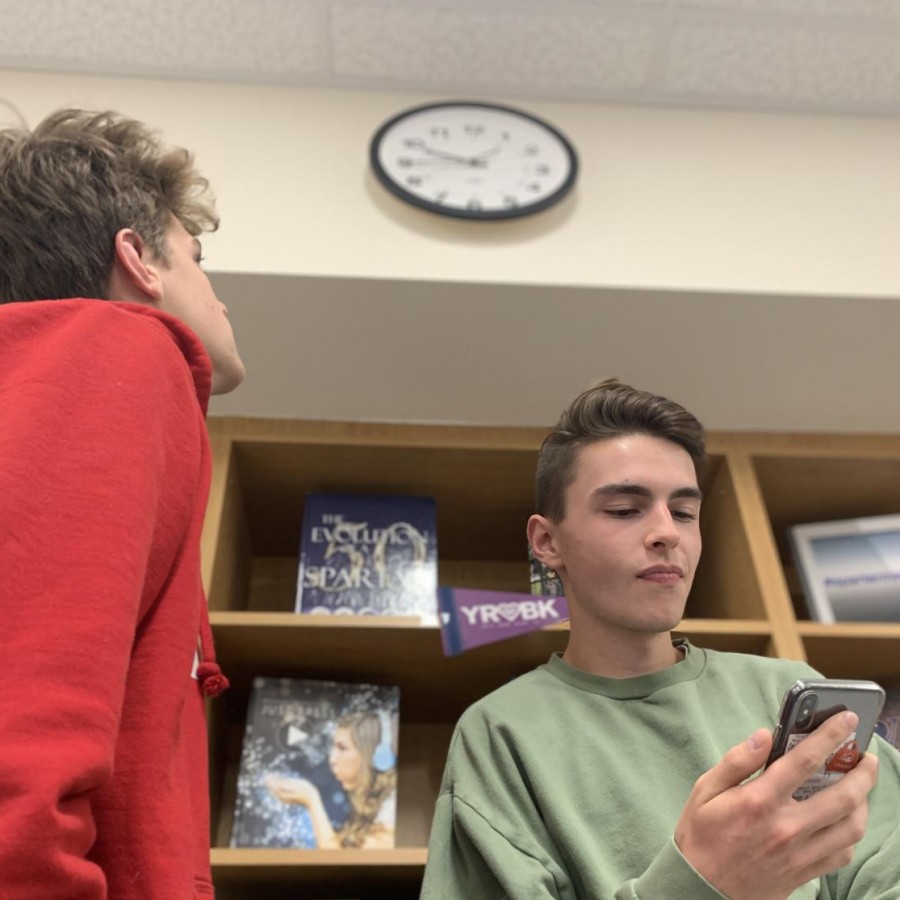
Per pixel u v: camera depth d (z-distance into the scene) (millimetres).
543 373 1764
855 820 625
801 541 1820
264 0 1795
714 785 638
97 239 831
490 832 831
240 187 1717
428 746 1790
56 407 556
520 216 1681
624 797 852
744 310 1642
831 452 1872
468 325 1662
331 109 1893
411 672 1670
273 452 1821
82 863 428
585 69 1935
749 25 1853
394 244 1642
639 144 1902
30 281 799
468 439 1830
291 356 1714
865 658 1664
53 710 432
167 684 562
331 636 1565
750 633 1564
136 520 528
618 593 952
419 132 1819
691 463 1061
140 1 1795
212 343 915
